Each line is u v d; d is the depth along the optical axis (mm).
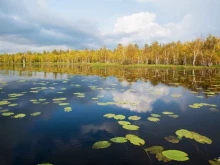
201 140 5145
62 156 4441
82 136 5555
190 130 5969
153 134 5648
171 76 23953
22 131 5957
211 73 28844
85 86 15188
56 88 14078
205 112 7910
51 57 105438
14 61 113312
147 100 10164
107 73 29641
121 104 9273
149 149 4656
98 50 83562
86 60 89062
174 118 7152
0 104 9180
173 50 59125
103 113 7832
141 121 6828
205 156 4363
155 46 64688
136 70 37656
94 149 4715
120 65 61938
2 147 4922
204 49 51281
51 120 6992
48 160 4285
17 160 4305
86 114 7695
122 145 4898
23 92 12383
